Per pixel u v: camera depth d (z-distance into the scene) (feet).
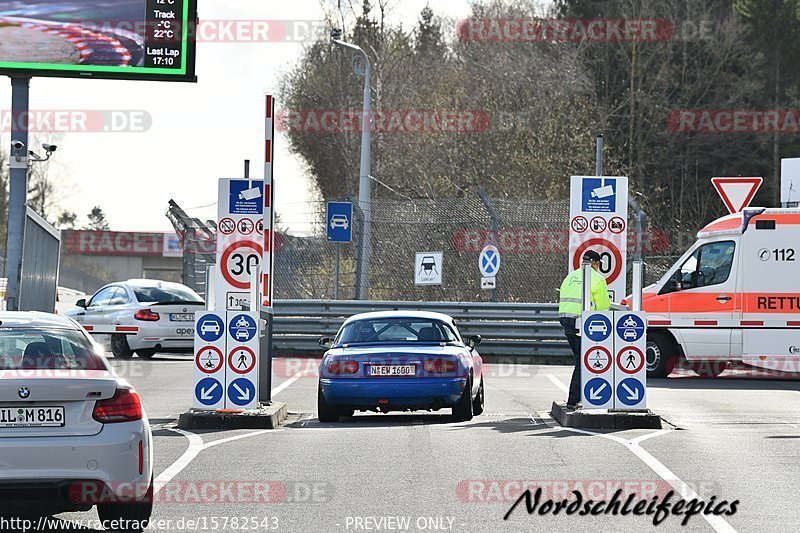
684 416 118.52
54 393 59.47
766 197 411.54
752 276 172.35
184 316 204.54
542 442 96.58
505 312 210.38
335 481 77.36
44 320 67.46
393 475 79.77
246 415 108.68
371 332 117.39
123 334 203.21
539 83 364.99
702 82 406.41
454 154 356.59
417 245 222.69
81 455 59.21
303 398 141.38
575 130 347.36
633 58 400.88
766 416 118.62
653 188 406.41
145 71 155.43
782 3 402.11
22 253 144.77
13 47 153.89
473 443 96.07
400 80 399.85
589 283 111.45
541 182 340.39
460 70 385.91
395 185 368.48
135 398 61.98
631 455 88.89
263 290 121.19
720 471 81.20
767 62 404.98
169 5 155.74
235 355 111.34
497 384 161.17
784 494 72.54
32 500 59.06
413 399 109.91
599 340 109.81
